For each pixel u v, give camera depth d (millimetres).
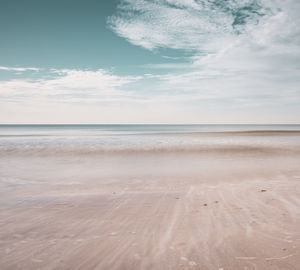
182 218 3979
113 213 4289
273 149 16406
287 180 7176
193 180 7531
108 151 15633
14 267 2484
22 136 33438
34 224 3748
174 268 2428
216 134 35031
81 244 3029
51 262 2592
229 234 3254
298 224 3545
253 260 2521
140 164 11078
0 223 3793
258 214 4062
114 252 2812
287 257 2547
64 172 9164
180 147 17672
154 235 3297
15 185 7012
